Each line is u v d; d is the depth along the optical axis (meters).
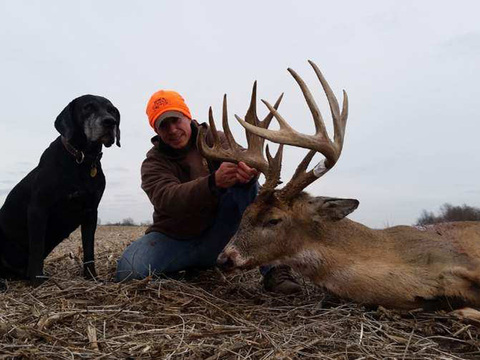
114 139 1.84
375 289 1.29
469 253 1.29
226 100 1.45
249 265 1.38
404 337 1.08
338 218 1.36
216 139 1.45
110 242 2.98
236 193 1.59
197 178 1.58
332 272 1.34
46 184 1.72
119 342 1.02
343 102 1.38
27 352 0.94
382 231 1.41
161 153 1.68
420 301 1.26
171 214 1.55
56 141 1.80
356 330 1.11
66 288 1.43
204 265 1.73
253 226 1.39
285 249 1.38
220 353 0.96
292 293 1.49
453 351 1.04
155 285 1.44
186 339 1.04
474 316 1.16
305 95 1.30
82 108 1.81
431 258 1.29
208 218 1.60
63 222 1.82
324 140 1.30
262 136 1.26
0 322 1.09
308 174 1.35
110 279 1.80
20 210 1.84
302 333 1.09
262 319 1.20
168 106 1.64
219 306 1.30
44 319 1.12
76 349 0.97
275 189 1.41
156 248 1.62
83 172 1.76
